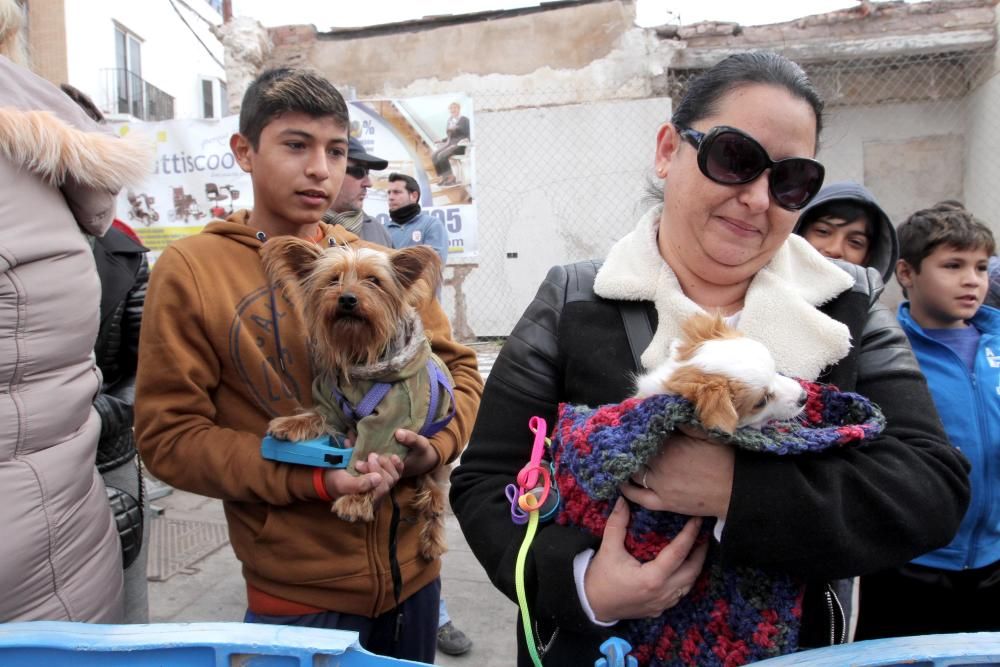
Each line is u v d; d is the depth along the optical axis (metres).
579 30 9.14
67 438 1.53
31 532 1.40
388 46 9.54
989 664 0.94
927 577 2.00
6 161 1.41
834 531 1.00
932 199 9.25
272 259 1.83
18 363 1.39
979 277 2.23
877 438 1.17
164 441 1.65
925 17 8.59
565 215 9.23
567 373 1.38
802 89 1.23
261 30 9.50
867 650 0.97
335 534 1.75
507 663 3.01
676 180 1.31
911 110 9.13
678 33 9.05
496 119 9.27
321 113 1.85
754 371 1.05
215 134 7.67
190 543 4.09
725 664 1.09
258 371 1.76
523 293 9.36
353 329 1.81
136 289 2.26
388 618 1.89
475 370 2.21
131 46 13.52
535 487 1.28
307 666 0.99
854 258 2.41
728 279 1.33
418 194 5.30
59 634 1.05
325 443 1.69
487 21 9.33
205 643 1.01
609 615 1.08
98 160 1.52
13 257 1.36
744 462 1.05
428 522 2.01
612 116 9.02
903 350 1.29
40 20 10.85
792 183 1.20
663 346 1.28
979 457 2.02
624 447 1.02
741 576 1.09
